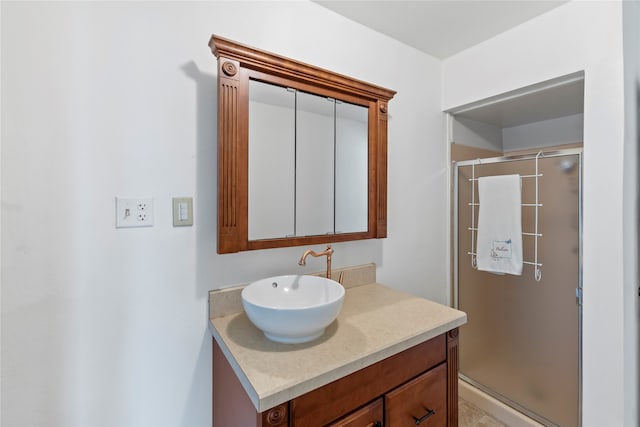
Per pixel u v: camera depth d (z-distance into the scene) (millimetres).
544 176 1608
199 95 1150
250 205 1205
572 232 1507
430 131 1931
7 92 873
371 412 940
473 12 1509
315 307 895
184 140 1124
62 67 934
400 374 1019
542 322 1640
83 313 978
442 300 2006
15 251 891
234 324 1127
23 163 893
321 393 840
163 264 1098
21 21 885
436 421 1131
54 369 944
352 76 1560
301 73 1260
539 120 2291
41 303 923
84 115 966
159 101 1079
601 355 1351
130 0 1028
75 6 950
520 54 1609
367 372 935
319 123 1379
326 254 1294
